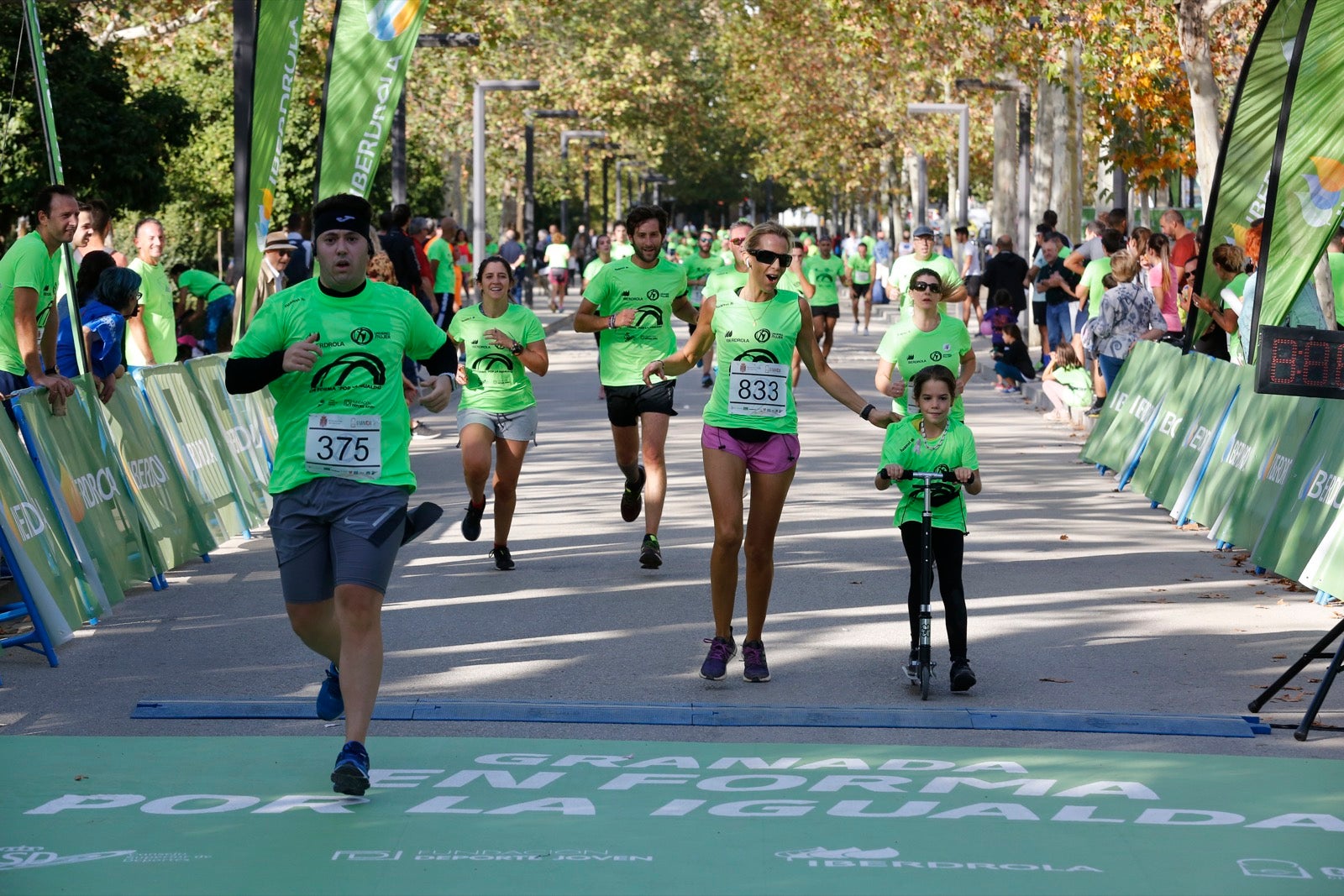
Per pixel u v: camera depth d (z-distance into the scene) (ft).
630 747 32.71
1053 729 34.04
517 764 31.42
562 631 43.16
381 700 35.81
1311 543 48.21
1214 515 58.03
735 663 40.09
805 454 80.07
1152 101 146.00
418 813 28.45
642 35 315.99
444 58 229.45
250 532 57.93
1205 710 35.78
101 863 26.03
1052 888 25.13
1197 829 27.96
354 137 76.23
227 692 36.96
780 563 52.49
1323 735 33.96
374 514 29.35
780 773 30.91
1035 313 122.72
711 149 430.61
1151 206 260.01
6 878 25.41
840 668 39.50
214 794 29.53
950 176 270.05
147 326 58.39
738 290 37.76
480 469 50.55
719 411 37.52
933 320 46.57
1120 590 48.57
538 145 324.19
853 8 156.76
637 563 52.65
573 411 101.60
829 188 429.79
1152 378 71.46
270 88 71.67
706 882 25.25
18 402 41.98
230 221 206.69
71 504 43.88
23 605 42.75
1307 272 55.93
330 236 29.32
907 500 37.50
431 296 94.32
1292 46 63.98
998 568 52.13
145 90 153.69
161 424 52.90
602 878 25.38
